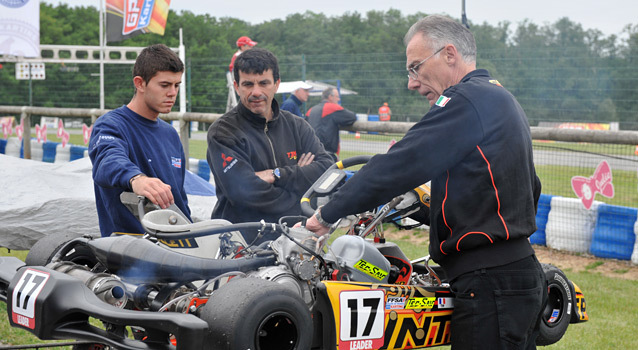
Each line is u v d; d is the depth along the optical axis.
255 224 2.61
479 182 2.40
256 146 3.51
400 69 12.91
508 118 2.43
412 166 2.39
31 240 4.96
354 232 3.06
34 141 13.58
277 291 2.25
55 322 2.32
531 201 2.50
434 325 2.63
